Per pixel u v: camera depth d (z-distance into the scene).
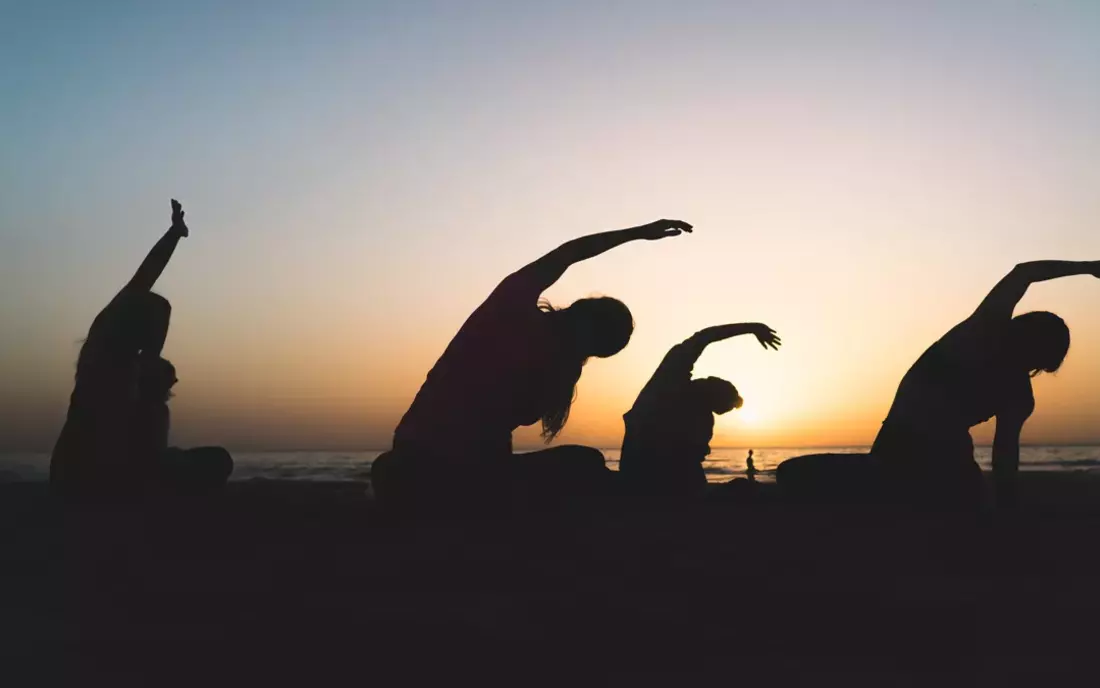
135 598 1.91
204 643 1.52
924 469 3.90
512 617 1.74
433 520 3.23
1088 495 5.19
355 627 1.64
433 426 3.20
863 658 1.43
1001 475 3.88
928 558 2.49
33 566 2.37
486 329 3.21
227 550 2.62
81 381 3.74
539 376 3.21
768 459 42.19
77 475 3.71
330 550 2.61
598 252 3.35
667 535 2.95
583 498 3.95
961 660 1.42
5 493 4.69
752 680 1.31
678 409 4.54
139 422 3.79
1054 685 1.27
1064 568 2.33
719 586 2.06
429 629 1.62
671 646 1.51
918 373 4.00
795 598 1.91
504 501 3.29
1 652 1.47
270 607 1.83
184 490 4.15
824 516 3.57
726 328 4.62
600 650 1.48
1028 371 3.79
